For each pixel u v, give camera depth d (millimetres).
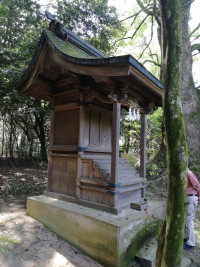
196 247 3547
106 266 2754
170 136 1705
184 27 7047
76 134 4020
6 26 9992
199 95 7078
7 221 3680
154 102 4562
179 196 1684
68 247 3145
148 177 7273
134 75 2848
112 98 3297
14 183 6566
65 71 3535
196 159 6535
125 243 2832
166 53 1720
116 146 3355
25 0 8055
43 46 3699
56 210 3555
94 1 8711
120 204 3553
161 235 1945
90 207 3545
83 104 3840
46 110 9828
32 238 3227
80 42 4449
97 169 3594
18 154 12828
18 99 8492
